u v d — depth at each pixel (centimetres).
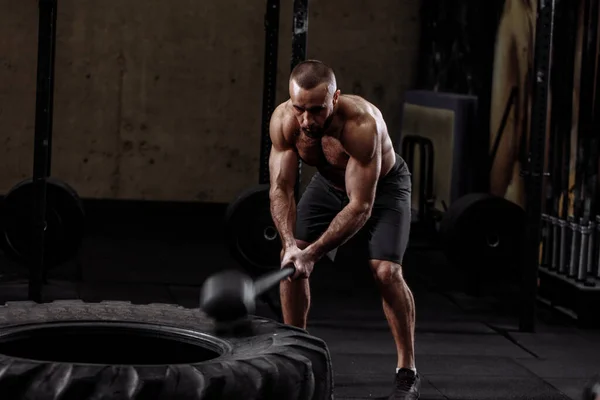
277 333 293
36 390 234
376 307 671
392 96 1007
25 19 943
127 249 820
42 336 300
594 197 662
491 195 706
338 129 400
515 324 638
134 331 305
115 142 973
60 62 956
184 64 973
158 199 985
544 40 601
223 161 989
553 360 556
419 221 900
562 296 667
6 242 655
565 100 701
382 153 432
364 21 996
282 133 421
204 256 812
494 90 852
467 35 895
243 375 249
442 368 528
